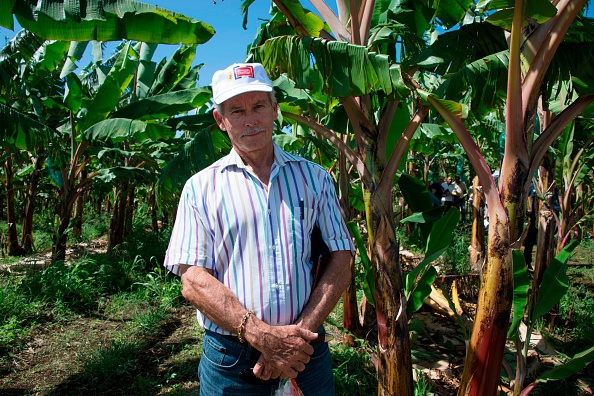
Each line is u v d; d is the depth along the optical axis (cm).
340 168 434
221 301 171
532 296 465
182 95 585
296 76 267
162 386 369
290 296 177
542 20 223
